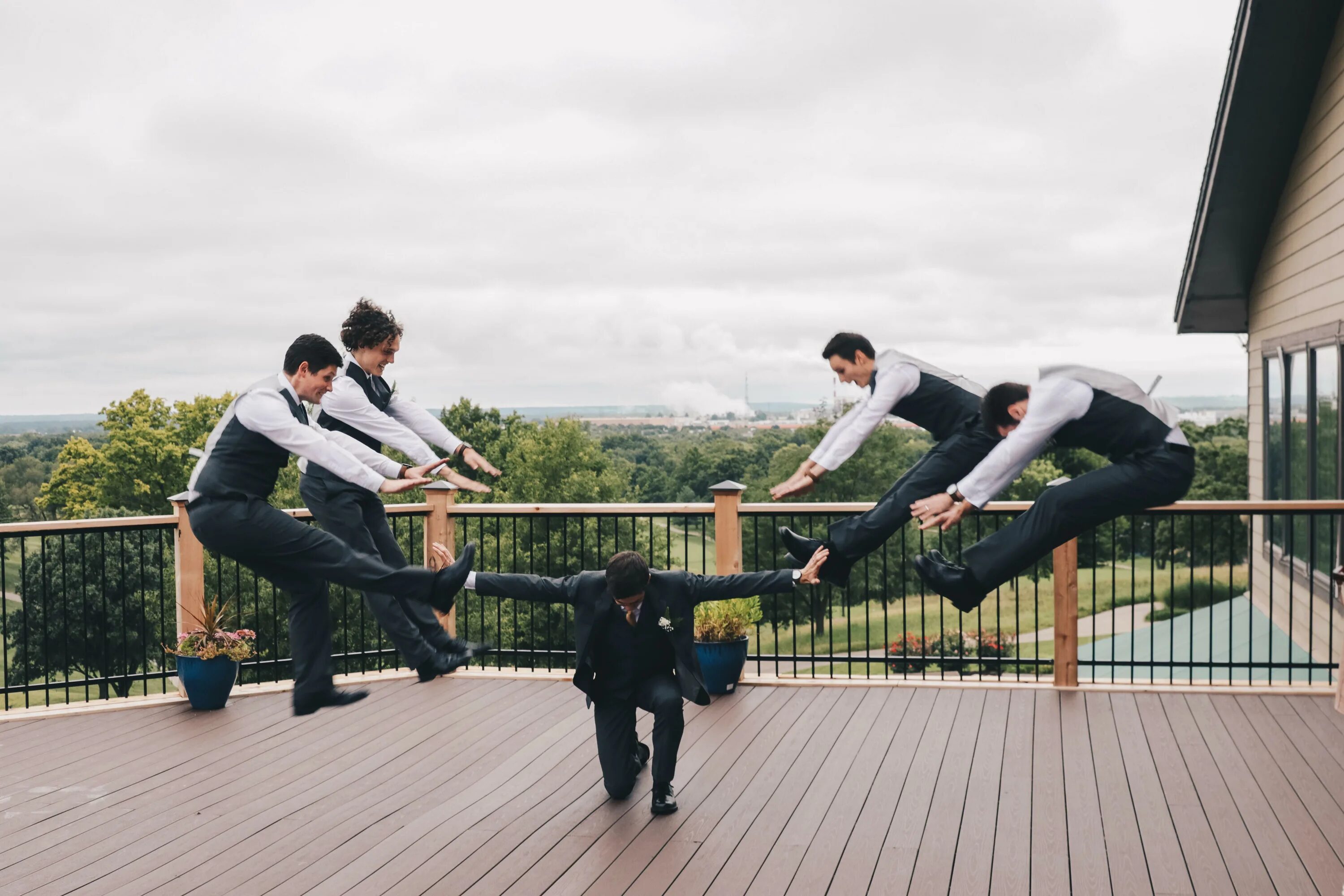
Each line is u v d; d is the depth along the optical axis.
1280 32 7.90
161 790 4.35
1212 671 9.04
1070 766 4.51
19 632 23.39
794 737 4.98
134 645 22.80
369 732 5.17
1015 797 4.15
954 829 3.84
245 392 3.78
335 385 4.39
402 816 4.03
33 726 5.32
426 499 6.41
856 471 28.47
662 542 25.48
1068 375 3.30
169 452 38.12
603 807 4.11
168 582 23.39
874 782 4.35
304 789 4.34
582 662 4.01
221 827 3.93
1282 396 9.26
